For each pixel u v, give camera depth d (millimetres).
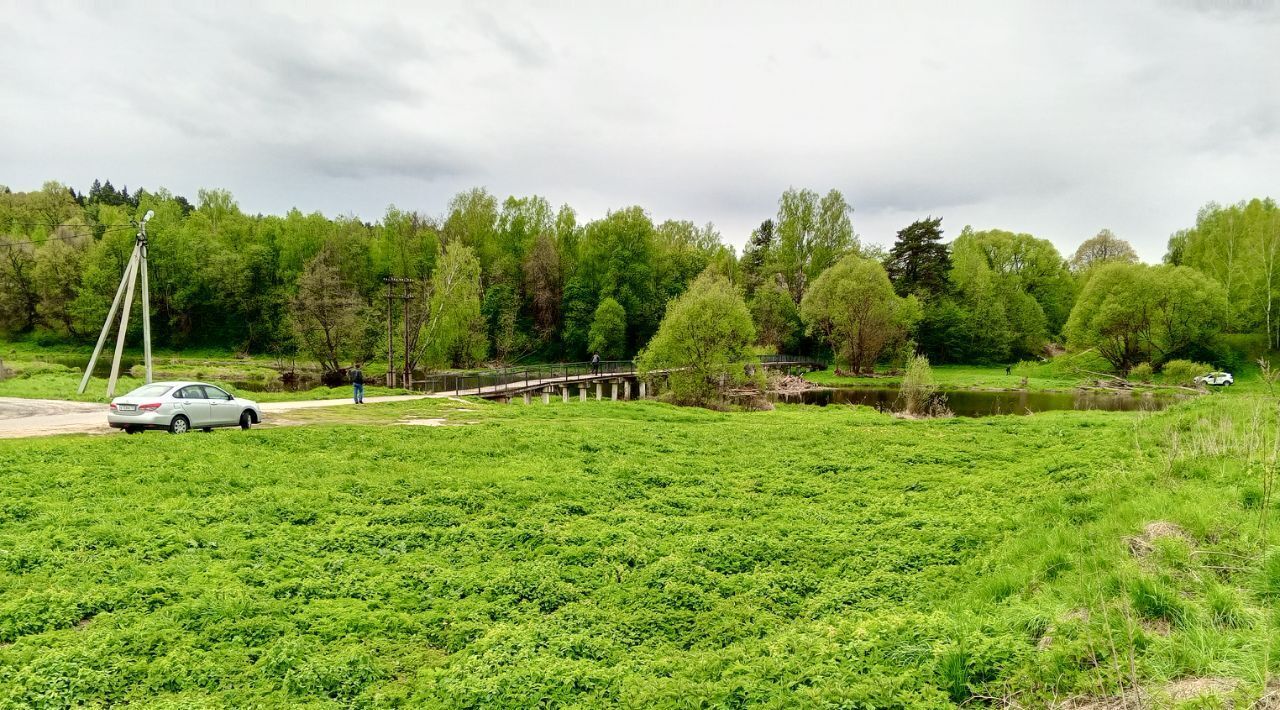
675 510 14859
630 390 61406
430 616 9086
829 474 18953
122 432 20438
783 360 82688
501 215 99000
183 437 19297
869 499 16031
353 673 7496
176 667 7305
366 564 10773
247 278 86500
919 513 14711
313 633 8391
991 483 17219
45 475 14023
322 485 14992
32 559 9711
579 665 7793
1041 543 10945
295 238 92000
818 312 77750
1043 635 7254
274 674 7395
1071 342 73500
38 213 100625
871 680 6691
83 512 11844
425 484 15531
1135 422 25219
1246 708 5133
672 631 9102
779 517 14594
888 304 76125
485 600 9781
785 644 8180
